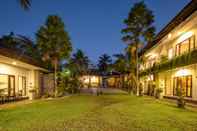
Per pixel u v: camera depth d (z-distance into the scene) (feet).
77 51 182.39
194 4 44.21
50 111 42.16
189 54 53.26
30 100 68.95
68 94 100.22
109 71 222.07
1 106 49.44
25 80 75.82
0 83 55.57
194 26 55.11
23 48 118.21
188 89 59.16
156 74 88.53
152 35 94.89
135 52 100.58
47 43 82.69
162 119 33.24
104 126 27.89
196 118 34.30
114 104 56.49
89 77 222.07
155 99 72.79
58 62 91.30
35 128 26.58
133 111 42.47
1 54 45.21
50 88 93.56
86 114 38.34
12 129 26.02
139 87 101.50
